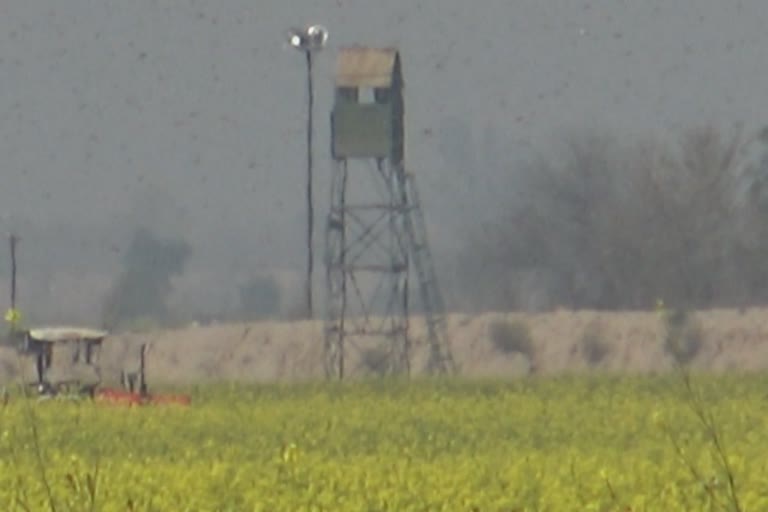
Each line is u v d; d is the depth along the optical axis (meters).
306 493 80.75
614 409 152.12
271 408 158.00
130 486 84.88
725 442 114.19
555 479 85.62
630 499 78.38
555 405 158.00
